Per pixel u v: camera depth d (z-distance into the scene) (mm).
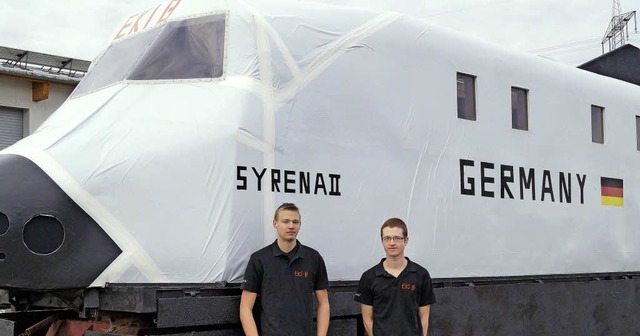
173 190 5555
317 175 6188
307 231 6082
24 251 5125
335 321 6172
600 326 8828
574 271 8664
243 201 5668
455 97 7453
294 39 6262
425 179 7059
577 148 8875
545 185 8367
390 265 5504
